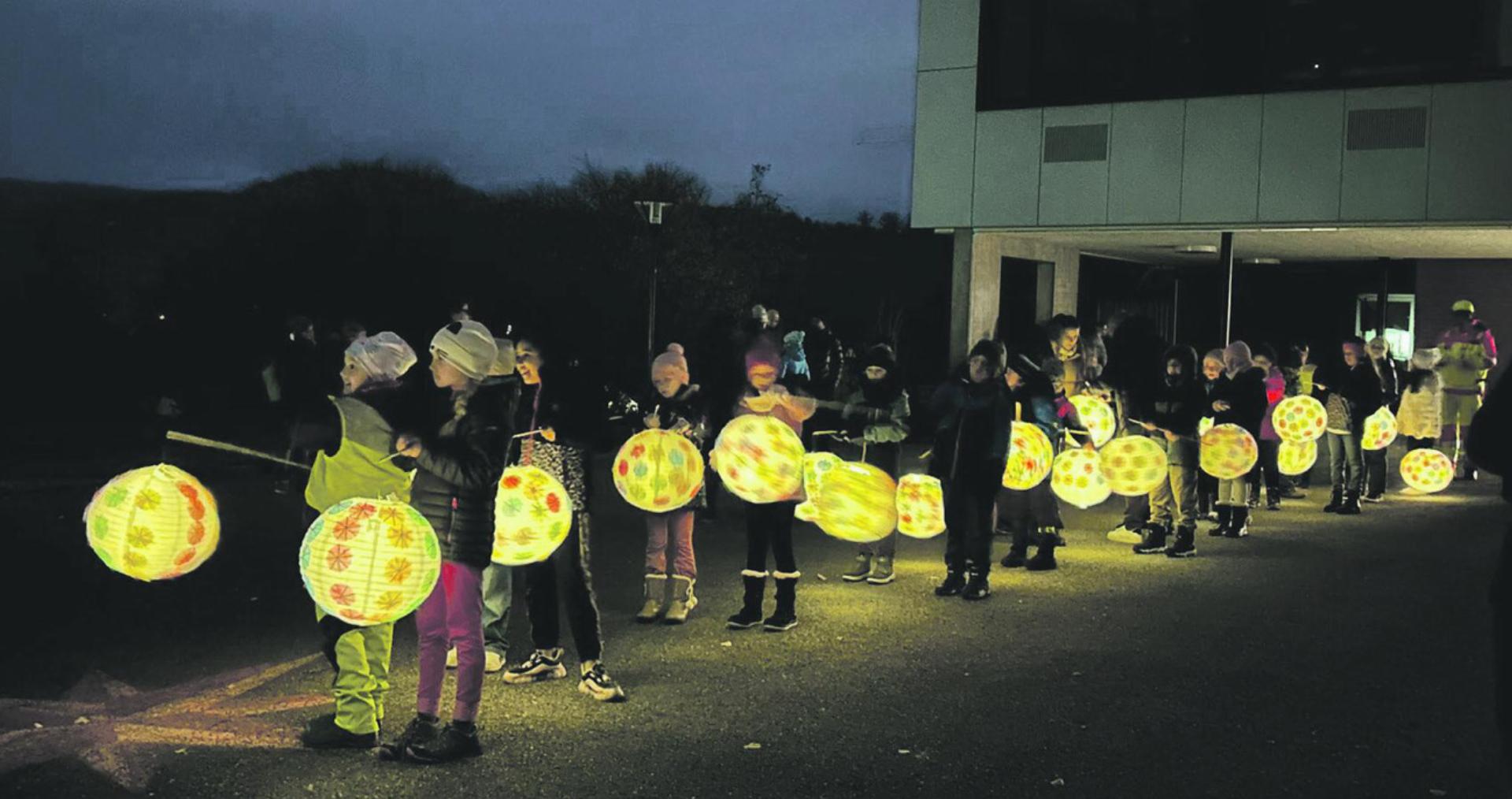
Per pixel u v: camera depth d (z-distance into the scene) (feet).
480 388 17.12
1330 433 45.24
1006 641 24.71
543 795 15.83
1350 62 54.60
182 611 26.21
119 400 75.00
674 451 22.24
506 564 19.51
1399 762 17.89
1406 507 46.73
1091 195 59.82
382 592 14.60
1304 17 55.31
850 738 18.38
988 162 62.08
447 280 96.63
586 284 107.86
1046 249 69.87
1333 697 21.20
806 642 24.35
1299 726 19.51
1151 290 89.51
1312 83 55.11
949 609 27.73
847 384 36.52
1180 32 57.72
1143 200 58.70
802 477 23.32
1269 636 25.61
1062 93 60.59
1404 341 81.87
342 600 14.61
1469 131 52.13
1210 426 41.29
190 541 16.28
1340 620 27.17
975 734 18.74
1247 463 37.09
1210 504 43.21
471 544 16.96
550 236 110.93
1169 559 34.83
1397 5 53.42
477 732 18.38
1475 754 18.29
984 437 28.60
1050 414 33.65
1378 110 53.72
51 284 77.51
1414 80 53.06
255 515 39.65
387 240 95.61
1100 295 80.18
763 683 21.31
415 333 93.61
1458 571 33.30
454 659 22.02
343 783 16.10
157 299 92.22
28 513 39.17
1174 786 16.71
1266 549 36.81
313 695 20.08
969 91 62.44
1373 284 83.61
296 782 16.07
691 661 22.74
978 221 62.49
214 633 24.31
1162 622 26.71
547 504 19.22
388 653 17.99
